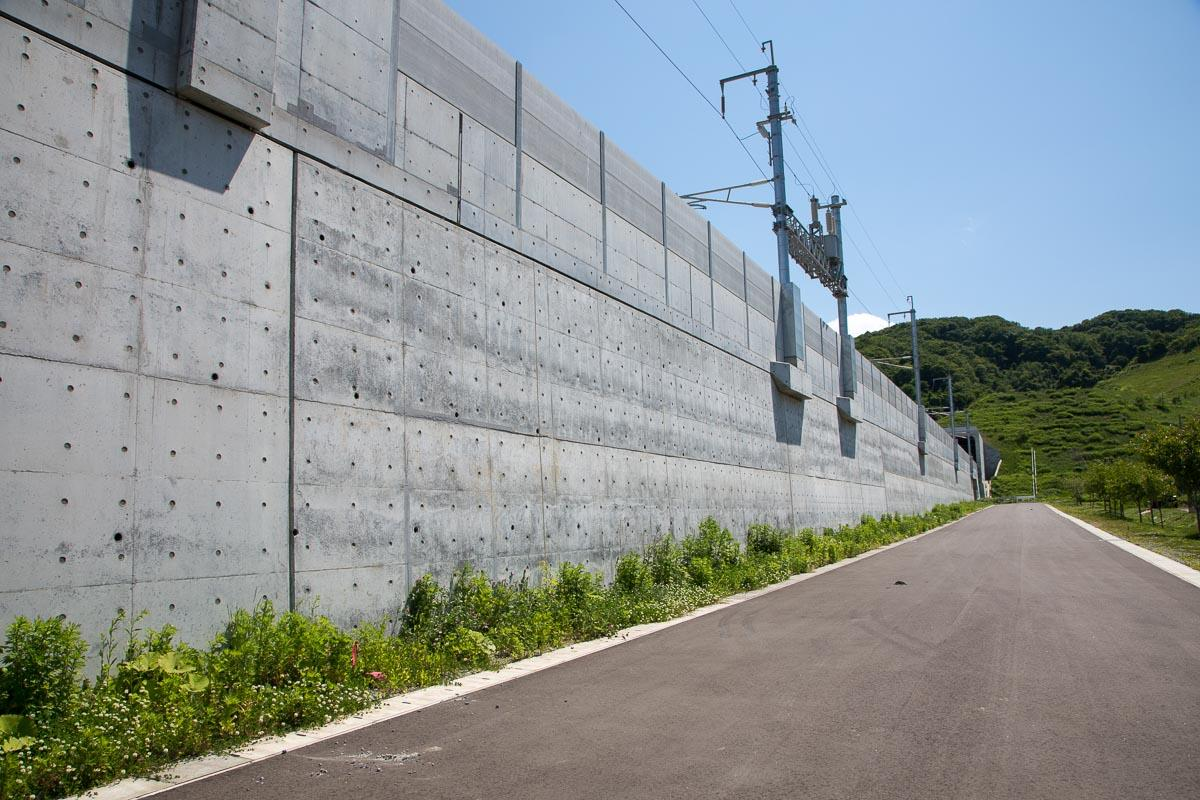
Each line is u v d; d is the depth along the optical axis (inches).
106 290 266.8
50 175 256.2
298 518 324.2
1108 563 800.9
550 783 193.8
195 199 301.4
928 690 285.3
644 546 624.7
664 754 215.9
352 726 250.8
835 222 1402.6
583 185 603.2
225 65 310.7
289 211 341.1
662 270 727.7
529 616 414.6
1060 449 6038.4
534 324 512.7
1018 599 538.9
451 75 462.3
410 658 331.6
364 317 372.8
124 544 261.3
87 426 255.6
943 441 2866.6
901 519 1585.9
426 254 420.2
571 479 533.0
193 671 249.8
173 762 213.6
